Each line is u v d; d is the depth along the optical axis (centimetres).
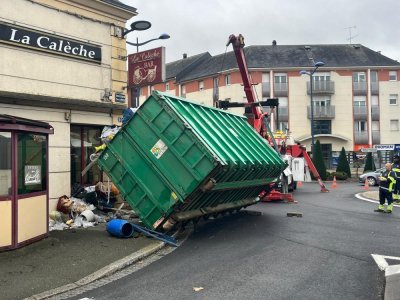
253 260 795
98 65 1327
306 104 5431
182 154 926
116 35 1384
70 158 1260
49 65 1182
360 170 5044
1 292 609
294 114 5412
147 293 615
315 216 1354
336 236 1023
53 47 1189
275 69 5369
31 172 855
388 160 4191
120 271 734
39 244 859
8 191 800
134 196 981
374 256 825
